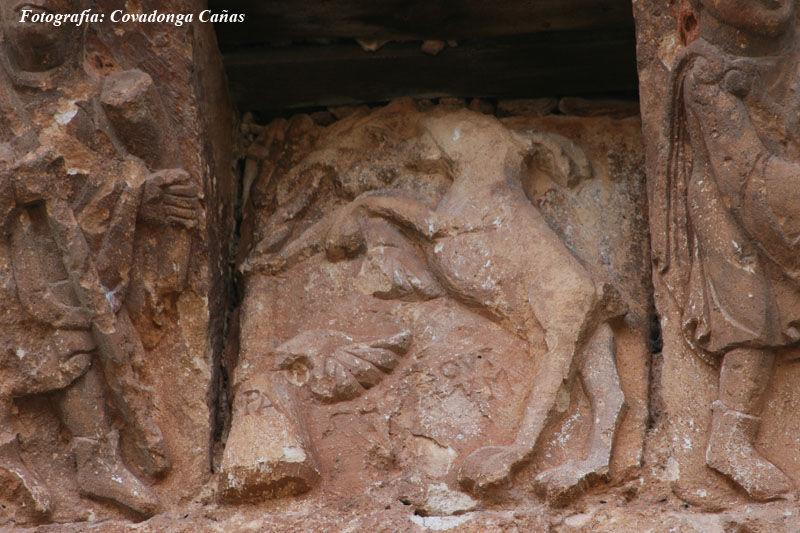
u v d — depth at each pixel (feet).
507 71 32.71
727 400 26.07
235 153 33.37
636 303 29.58
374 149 32.68
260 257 31.32
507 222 29.81
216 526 26.04
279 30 32.17
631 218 31.12
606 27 31.81
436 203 31.09
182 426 28.07
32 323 26.86
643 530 24.86
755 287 26.07
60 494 26.48
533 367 28.04
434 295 29.58
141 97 27.96
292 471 26.43
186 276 28.86
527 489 26.18
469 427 27.45
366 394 28.19
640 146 32.19
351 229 30.58
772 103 26.16
